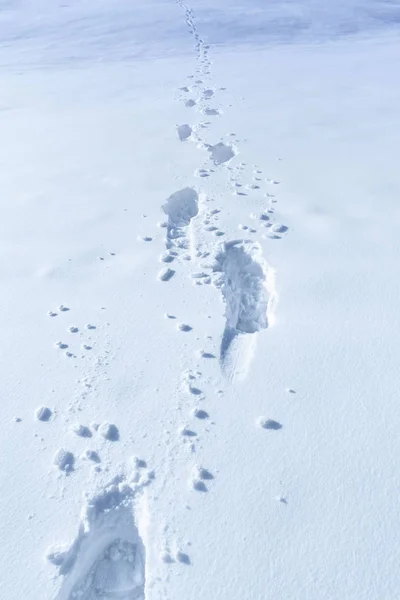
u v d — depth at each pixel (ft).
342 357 11.13
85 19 59.31
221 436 9.55
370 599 7.14
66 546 7.99
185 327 12.34
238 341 12.05
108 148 24.84
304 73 38.22
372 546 7.73
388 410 9.84
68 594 7.88
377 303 12.69
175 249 15.84
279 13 59.72
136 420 9.98
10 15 62.13
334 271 14.02
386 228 16.03
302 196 18.62
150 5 64.54
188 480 8.82
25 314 13.10
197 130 26.55
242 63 42.42
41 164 23.20
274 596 7.25
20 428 9.98
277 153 23.02
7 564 7.83
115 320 12.75
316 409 9.96
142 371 11.16
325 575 7.44
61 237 16.75
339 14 59.36
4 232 17.24
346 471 8.80
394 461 8.91
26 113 31.35
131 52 47.62
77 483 8.91
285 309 12.70
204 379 10.84
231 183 20.08
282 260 14.65
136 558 8.55
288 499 8.43
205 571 7.58
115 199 19.29
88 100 33.55
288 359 11.16
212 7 63.21
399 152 22.29
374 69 38.60
